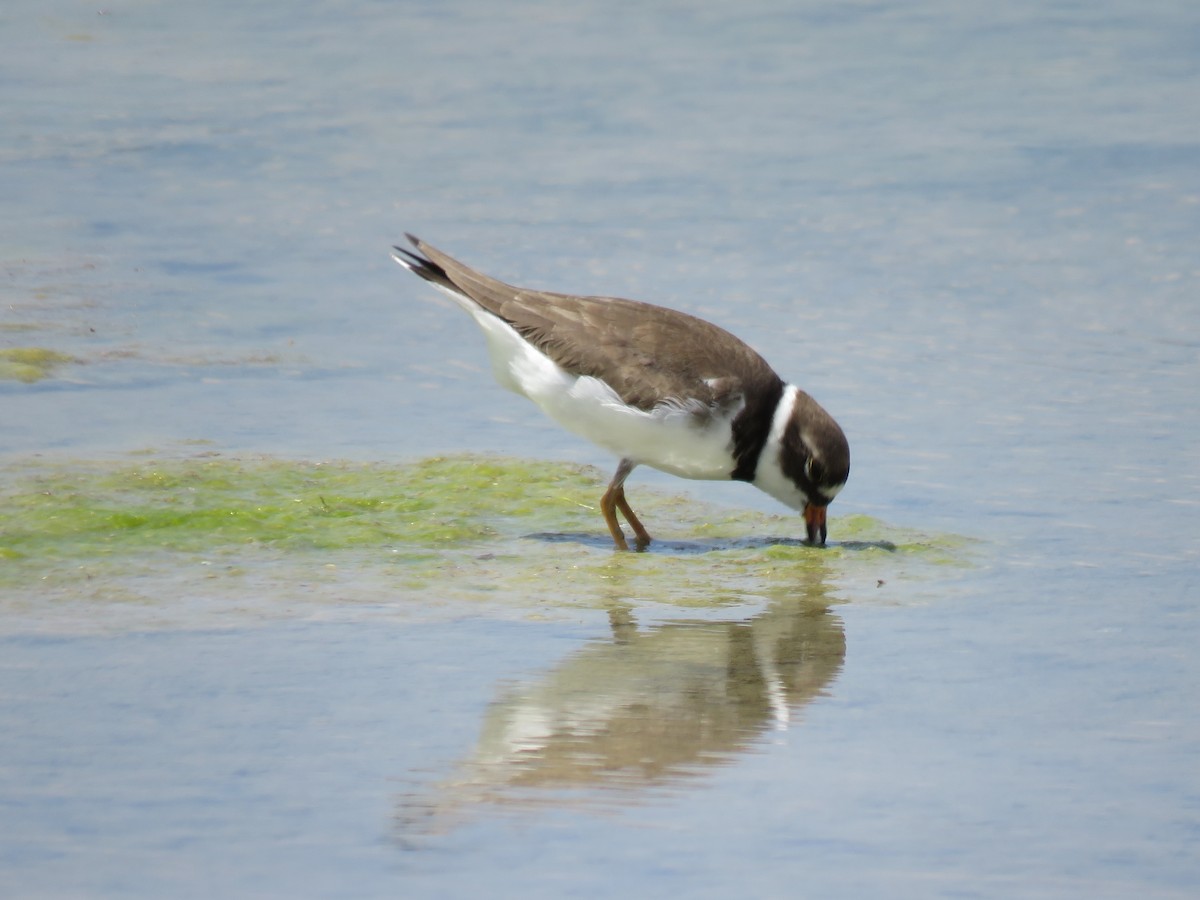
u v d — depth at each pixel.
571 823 7.99
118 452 14.60
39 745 8.78
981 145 24.77
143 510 13.14
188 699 9.48
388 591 11.70
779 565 12.60
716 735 9.13
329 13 33.06
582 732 9.15
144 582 11.63
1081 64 29.08
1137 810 8.21
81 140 25.14
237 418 15.81
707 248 20.81
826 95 27.47
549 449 15.48
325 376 17.17
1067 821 8.08
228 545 12.58
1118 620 11.23
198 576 11.84
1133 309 18.80
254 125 26.05
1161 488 14.08
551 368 13.02
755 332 18.05
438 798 8.21
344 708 9.41
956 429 15.55
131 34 31.59
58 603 11.14
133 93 27.67
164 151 24.73
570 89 27.97
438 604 11.46
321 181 23.67
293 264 20.55
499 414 16.34
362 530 13.06
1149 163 23.73
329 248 21.09
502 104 27.20
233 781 8.37
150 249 20.84
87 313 18.58
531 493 14.33
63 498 13.23
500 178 23.81
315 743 8.88
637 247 20.84
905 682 10.04
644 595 11.83
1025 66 28.98
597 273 19.84
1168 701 9.71
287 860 7.54
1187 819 8.12
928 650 10.65
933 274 19.92
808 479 13.06
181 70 29.14
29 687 9.61
